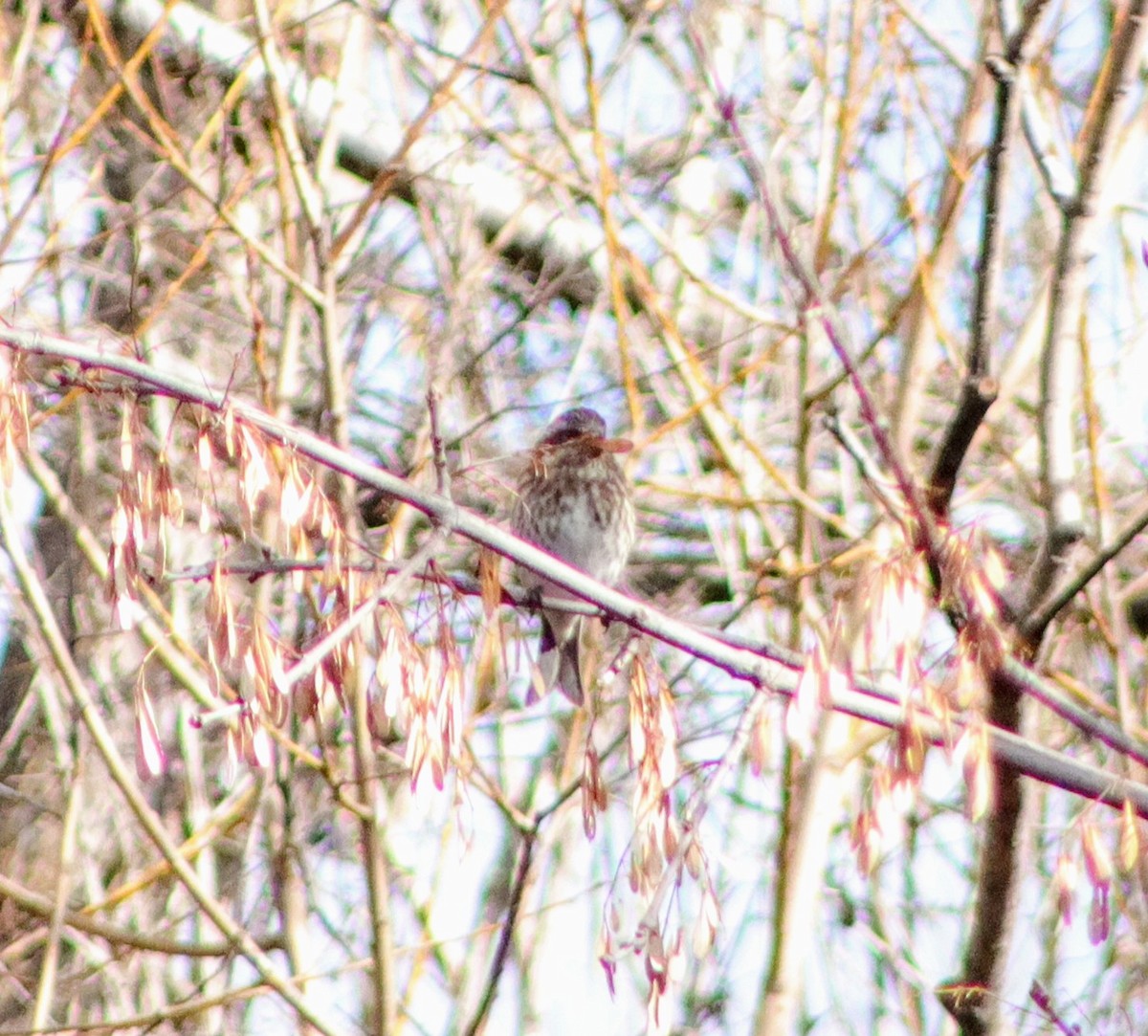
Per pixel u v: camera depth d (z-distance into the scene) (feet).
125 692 40.24
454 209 41.73
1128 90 24.21
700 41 24.97
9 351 20.68
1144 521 23.17
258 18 35.27
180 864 32.09
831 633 20.31
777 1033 29.94
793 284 36.83
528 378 42.65
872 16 37.99
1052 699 22.63
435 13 43.73
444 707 20.25
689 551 45.60
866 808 20.03
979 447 41.86
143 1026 33.63
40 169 38.40
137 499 20.24
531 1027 37.88
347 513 32.14
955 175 34.47
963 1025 24.38
